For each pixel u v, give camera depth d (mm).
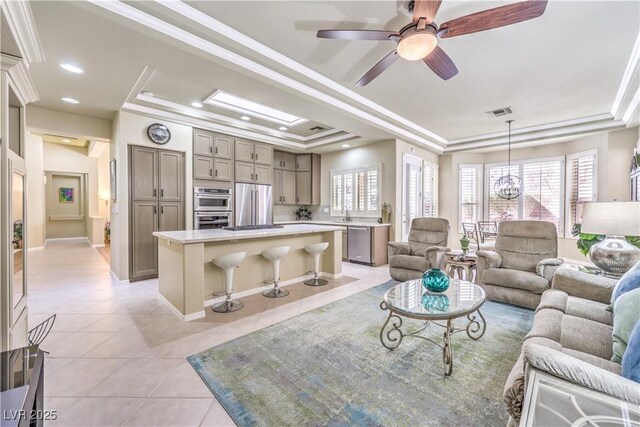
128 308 3234
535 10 1749
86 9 1970
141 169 4348
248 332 2633
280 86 3213
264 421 1559
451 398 1733
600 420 961
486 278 3426
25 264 2113
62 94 3545
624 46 2676
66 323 2818
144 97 4008
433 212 6816
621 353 1286
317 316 3016
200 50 2512
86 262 5895
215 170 5168
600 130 4699
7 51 1732
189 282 2924
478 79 3381
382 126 4812
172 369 2033
